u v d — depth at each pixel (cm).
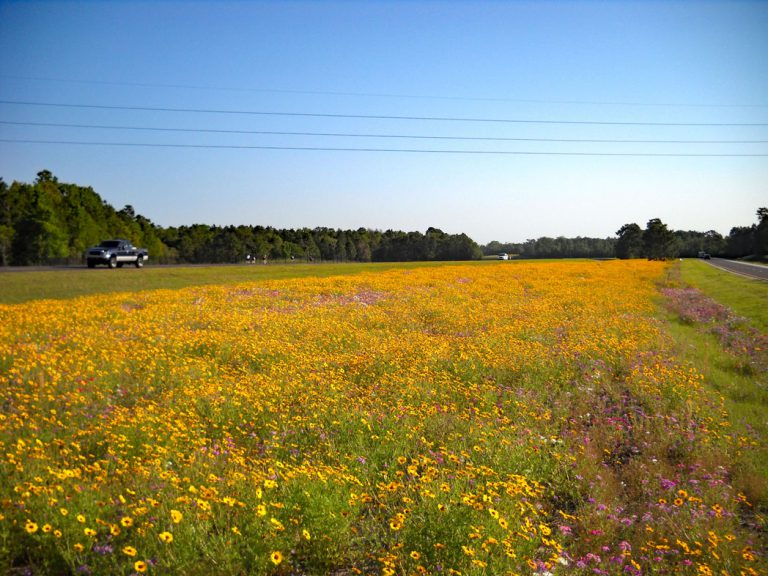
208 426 765
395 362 1118
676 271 5691
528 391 988
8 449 602
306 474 555
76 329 1438
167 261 8562
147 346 1208
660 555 484
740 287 3569
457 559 441
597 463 714
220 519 469
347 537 476
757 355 1399
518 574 430
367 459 658
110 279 3553
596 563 476
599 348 1332
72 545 427
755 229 12431
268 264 7556
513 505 537
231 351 1226
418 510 509
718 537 498
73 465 589
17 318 1622
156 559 418
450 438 730
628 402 977
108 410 775
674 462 730
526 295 2814
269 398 862
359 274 4566
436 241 13175
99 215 8769
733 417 903
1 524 434
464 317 1852
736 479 667
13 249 6481
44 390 848
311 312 1969
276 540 443
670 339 1529
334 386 930
